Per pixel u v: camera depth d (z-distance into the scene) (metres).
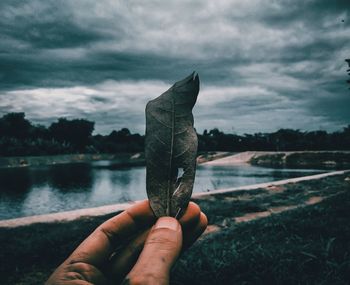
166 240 0.82
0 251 4.35
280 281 3.01
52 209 12.70
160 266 0.80
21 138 70.06
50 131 74.25
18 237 5.07
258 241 4.44
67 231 5.39
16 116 70.19
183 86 0.78
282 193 10.40
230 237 4.90
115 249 1.10
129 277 0.81
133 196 15.62
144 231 1.10
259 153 47.22
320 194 10.05
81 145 75.50
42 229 5.61
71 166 45.97
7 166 46.56
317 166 35.88
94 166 45.53
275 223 5.55
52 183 22.56
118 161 62.25
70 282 1.00
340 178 14.38
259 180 21.16
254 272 3.26
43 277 3.66
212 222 6.35
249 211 7.55
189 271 3.30
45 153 62.69
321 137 56.69
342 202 7.52
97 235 1.09
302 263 3.36
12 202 14.50
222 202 8.63
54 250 4.38
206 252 3.97
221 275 3.24
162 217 0.83
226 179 22.02
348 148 51.12
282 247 4.04
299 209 7.04
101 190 18.23
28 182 23.42
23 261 4.08
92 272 1.04
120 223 1.09
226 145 62.69
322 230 4.80
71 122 75.12
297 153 43.41
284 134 61.50
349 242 4.14
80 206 13.27
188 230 0.92
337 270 3.20
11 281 3.55
